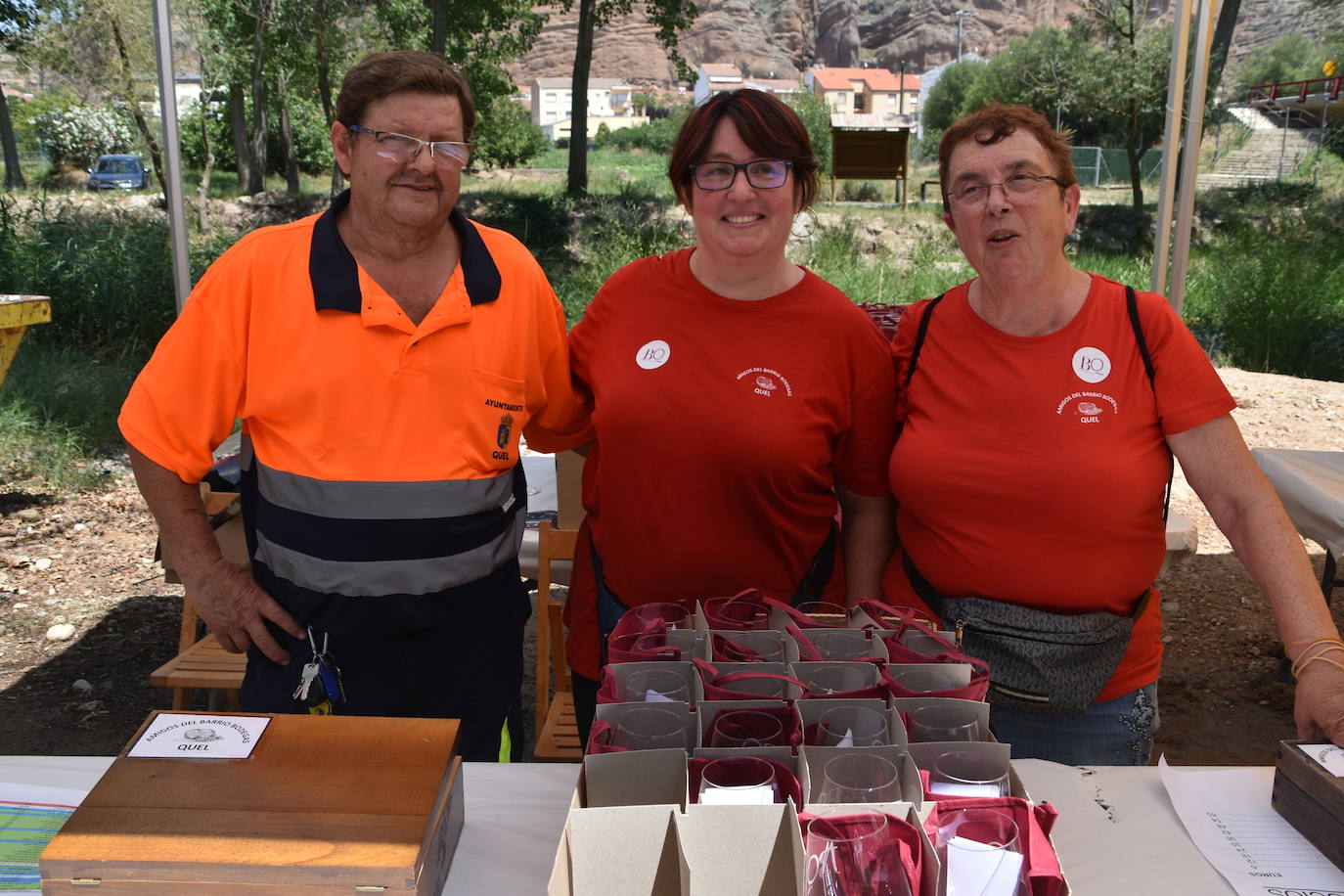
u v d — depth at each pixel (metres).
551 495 3.70
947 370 1.90
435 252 1.93
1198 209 20.52
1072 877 1.39
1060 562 1.78
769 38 109.31
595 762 1.24
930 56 105.62
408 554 1.90
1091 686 1.79
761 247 1.92
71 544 5.84
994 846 1.12
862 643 1.54
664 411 1.97
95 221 11.45
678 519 2.00
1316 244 14.55
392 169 1.77
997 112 1.78
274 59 19.34
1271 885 1.36
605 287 2.18
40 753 3.79
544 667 3.11
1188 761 3.78
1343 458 3.77
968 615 1.83
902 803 1.16
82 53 16.20
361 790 1.33
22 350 8.78
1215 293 12.81
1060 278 1.83
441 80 1.80
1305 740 1.57
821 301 2.01
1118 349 1.79
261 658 2.02
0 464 6.80
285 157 20.45
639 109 93.50
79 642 4.72
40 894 1.27
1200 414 1.74
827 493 2.10
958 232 1.84
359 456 1.88
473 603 2.01
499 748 2.12
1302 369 11.18
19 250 10.09
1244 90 30.16
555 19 108.31
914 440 1.90
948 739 1.31
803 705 1.34
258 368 1.87
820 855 1.12
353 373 1.86
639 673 1.45
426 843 1.25
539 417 2.21
